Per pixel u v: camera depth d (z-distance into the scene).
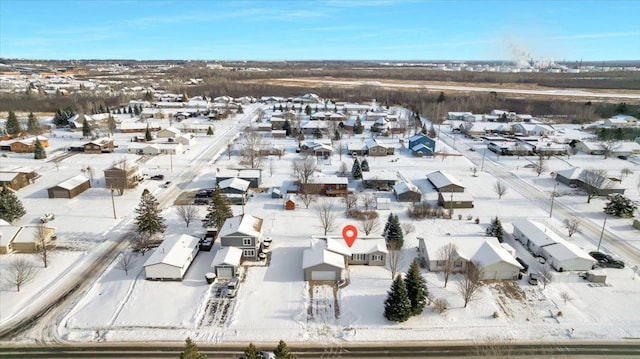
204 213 64.31
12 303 41.66
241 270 48.34
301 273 47.84
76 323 39.00
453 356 35.44
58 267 48.38
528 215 65.31
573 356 35.41
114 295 43.19
